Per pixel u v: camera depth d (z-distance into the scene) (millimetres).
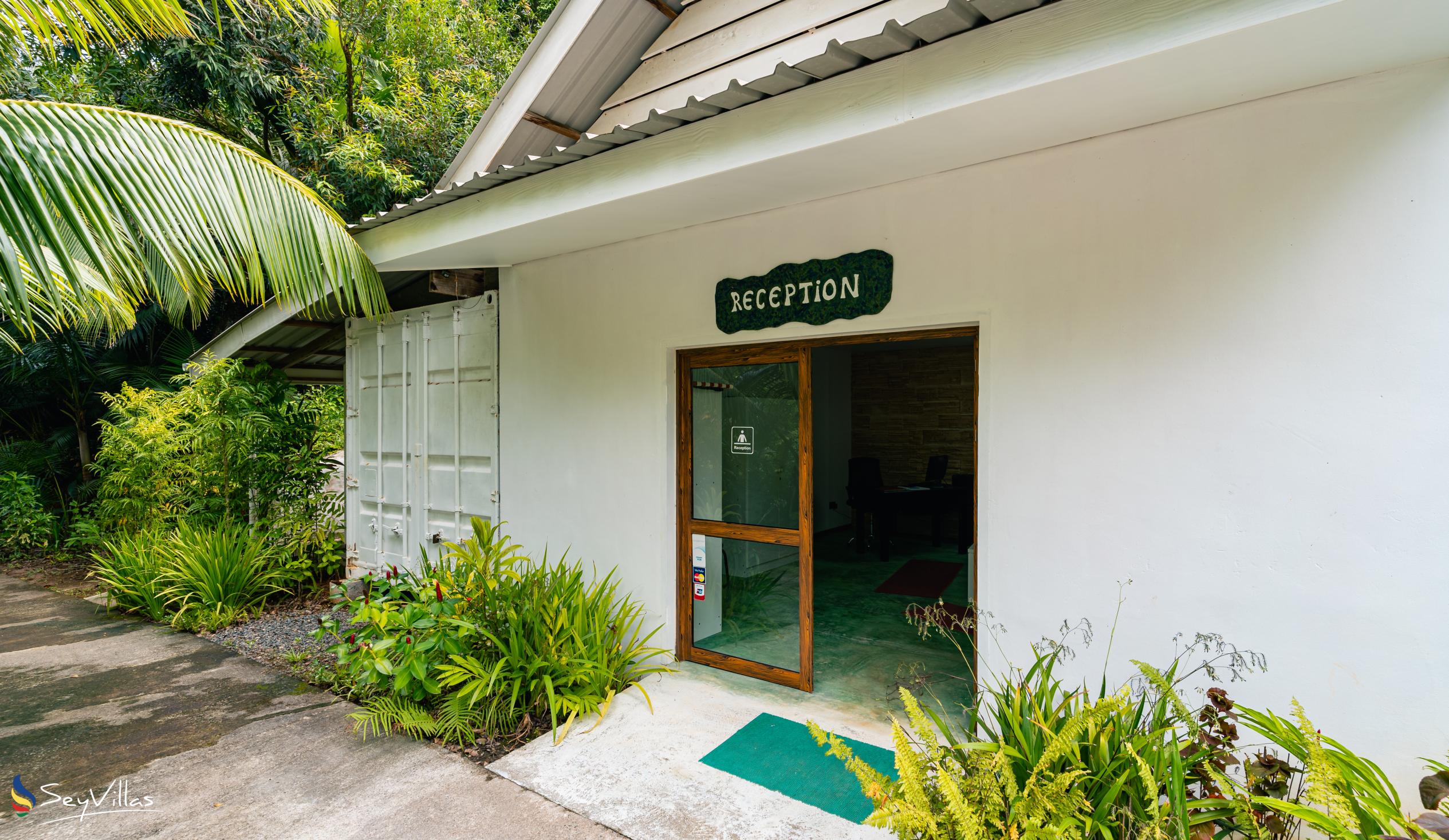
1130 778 2004
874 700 3621
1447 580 2137
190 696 3885
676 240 3979
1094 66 2078
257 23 8555
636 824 2578
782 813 2631
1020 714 2318
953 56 2318
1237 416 2461
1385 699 2230
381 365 5879
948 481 9133
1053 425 2834
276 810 2699
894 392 9594
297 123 9195
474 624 3473
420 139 9414
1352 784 1906
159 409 6273
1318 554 2328
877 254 3236
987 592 3021
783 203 3469
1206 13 1913
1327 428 2311
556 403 4625
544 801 2740
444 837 2518
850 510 9906
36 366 8180
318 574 6293
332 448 6727
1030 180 2855
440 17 10391
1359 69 2172
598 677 3557
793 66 2463
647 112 4586
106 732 3414
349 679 3912
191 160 3014
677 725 3344
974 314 3008
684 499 4152
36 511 8047
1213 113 2477
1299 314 2352
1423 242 2160
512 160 5160
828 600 5863
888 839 2453
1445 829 1665
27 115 2525
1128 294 2656
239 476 6059
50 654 4625
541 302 4699
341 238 3889
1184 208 2539
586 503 4469
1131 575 2668
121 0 2965
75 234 2533
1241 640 2463
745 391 3889
